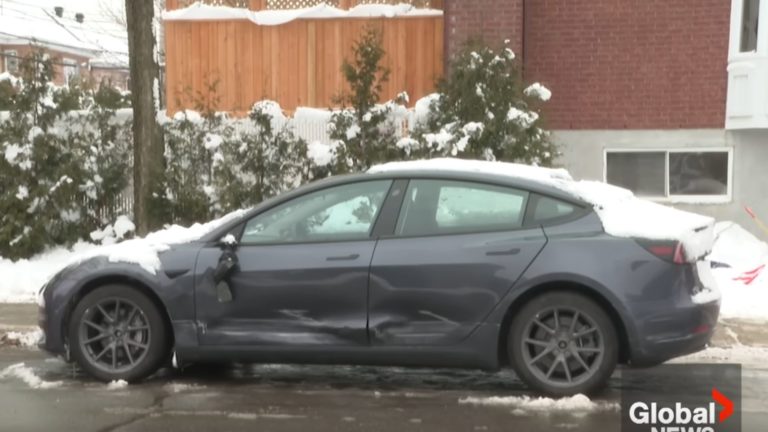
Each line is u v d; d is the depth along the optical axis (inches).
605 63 515.2
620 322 233.3
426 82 511.8
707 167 510.6
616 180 521.0
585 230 237.1
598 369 233.1
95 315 258.2
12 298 393.7
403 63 514.3
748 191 502.9
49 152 468.1
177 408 235.0
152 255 254.8
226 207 453.4
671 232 233.6
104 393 249.9
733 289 390.3
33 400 242.7
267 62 527.8
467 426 218.1
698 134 507.5
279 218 254.7
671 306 229.6
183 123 464.4
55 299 257.9
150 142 448.1
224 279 248.5
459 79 446.0
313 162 453.1
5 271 438.0
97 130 487.8
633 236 233.5
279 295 246.2
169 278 251.4
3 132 465.4
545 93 462.0
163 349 257.0
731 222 504.4
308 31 522.6
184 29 533.0
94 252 261.7
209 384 261.7
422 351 240.4
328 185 254.7
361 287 242.2
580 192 245.1
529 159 436.5
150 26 444.1
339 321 243.8
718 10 500.1
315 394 250.5
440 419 224.5
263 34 527.2
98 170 482.3
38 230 461.1
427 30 511.2
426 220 246.4
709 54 503.5
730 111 496.7
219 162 458.9
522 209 243.6
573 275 231.3
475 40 458.3
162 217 453.1
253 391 253.8
